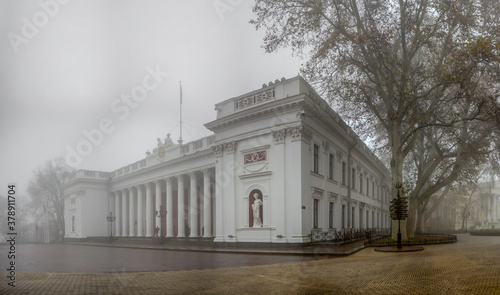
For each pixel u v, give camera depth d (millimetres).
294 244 20891
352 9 20578
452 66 18500
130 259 15000
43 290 7387
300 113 21750
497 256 11148
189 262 13938
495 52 17062
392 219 21188
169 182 33500
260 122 23500
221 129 25766
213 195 29047
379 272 8922
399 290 6695
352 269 9656
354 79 20375
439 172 31578
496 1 17906
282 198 21938
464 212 50094
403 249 16484
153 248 23219
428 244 19906
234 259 15203
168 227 32750
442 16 18625
